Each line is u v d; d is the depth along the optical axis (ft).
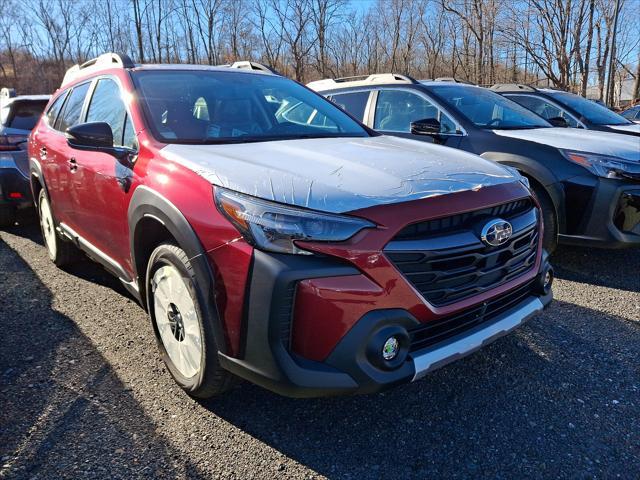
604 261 15.58
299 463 7.16
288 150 8.61
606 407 8.41
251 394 8.71
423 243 6.73
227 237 6.72
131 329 11.04
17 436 7.59
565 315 11.82
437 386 9.04
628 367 9.60
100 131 9.20
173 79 10.75
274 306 6.31
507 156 14.62
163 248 7.98
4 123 18.57
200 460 7.18
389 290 6.49
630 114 50.44
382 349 6.47
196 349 7.81
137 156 8.91
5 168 17.88
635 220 13.10
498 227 7.39
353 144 9.43
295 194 6.59
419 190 7.02
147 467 7.01
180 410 8.25
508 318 7.97
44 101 19.49
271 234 6.36
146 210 8.09
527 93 27.14
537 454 7.34
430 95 17.30
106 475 6.84
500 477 6.91
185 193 7.43
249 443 7.54
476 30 90.38
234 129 10.06
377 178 7.25
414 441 7.63
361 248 6.36
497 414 8.25
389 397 8.72
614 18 75.51
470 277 7.34
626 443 7.57
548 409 8.37
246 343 6.63
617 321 11.50
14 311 12.02
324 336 6.32
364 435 7.75
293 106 11.51
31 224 20.71
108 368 9.46
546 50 82.74
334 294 6.26
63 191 12.33
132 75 10.55
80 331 10.95
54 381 9.05
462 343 7.24
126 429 7.77
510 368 9.57
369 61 96.37
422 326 6.93
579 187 13.46
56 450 7.30
